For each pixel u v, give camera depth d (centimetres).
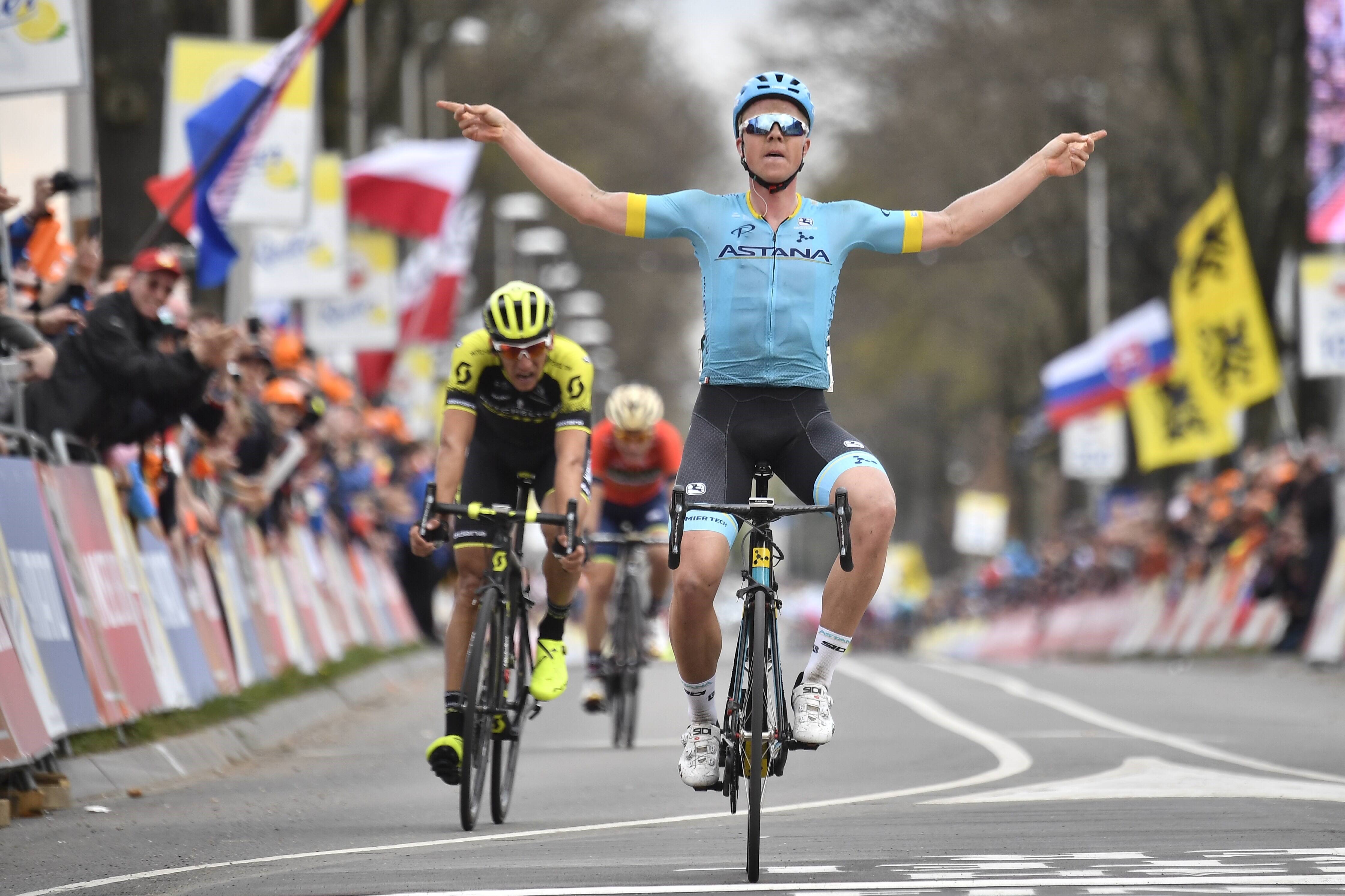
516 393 2688
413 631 7450
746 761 1977
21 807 2592
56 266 3981
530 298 2564
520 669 2677
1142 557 9700
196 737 3362
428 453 7675
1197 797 2611
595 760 3409
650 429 3756
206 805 2736
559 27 13462
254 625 4334
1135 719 4178
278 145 5034
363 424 6069
